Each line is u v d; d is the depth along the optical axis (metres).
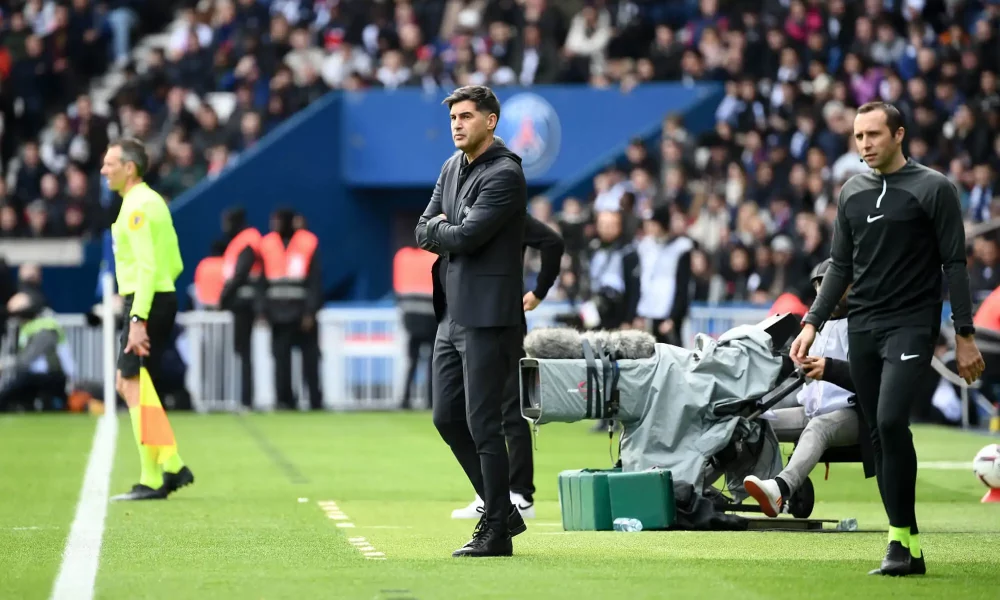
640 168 75.75
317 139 87.56
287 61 95.19
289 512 34.81
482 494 27.33
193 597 22.16
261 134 88.88
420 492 39.66
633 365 31.25
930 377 59.31
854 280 24.66
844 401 31.19
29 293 69.12
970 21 81.56
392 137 87.88
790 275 66.50
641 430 31.44
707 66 85.12
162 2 108.00
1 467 45.06
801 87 80.44
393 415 67.62
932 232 24.08
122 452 49.78
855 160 72.31
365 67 93.69
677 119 76.88
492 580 23.70
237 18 98.00
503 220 25.41
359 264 89.81
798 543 28.83
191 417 66.81
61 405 68.75
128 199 36.47
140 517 33.56
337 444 53.78
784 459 37.06
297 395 73.44
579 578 23.92
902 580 23.86
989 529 31.98
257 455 49.84
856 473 44.62
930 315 24.14
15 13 100.25
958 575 24.44
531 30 88.50
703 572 24.69
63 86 97.88
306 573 24.58
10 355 70.75
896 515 24.39
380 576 24.16
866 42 80.69
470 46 89.31
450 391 26.98
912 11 80.25
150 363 36.91
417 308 69.94
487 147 25.98
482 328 25.72
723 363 31.48
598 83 86.81
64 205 87.38
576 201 71.38
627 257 57.72
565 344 31.19
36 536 29.88
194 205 83.81
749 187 75.25
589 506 31.12
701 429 31.61
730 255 71.06
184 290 83.38
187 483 37.72
